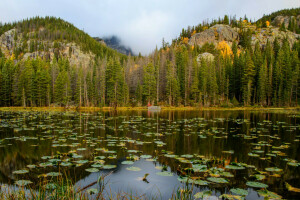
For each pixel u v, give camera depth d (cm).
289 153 693
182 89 5094
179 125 1469
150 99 4884
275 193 379
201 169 505
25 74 4591
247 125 1461
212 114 2700
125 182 440
